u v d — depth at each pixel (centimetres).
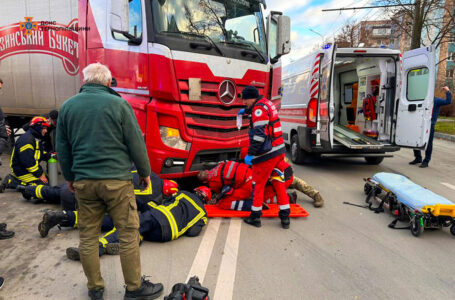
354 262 309
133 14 409
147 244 337
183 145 427
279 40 524
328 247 339
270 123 361
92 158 218
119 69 431
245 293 256
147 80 401
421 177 636
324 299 251
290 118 800
